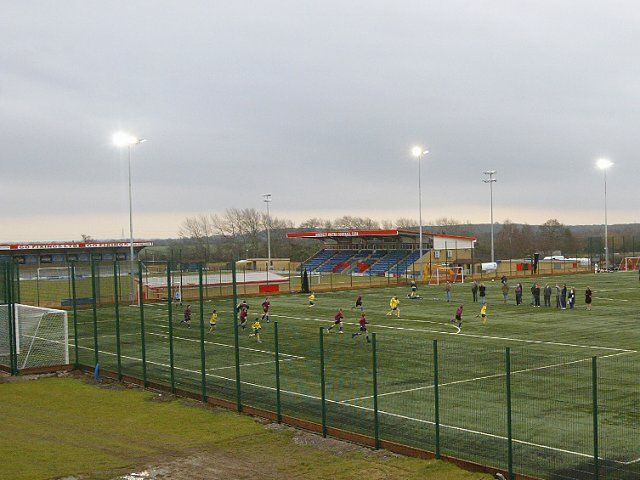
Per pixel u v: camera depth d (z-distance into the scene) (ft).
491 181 311.68
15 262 104.12
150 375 91.09
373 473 52.19
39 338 116.67
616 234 604.90
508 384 50.78
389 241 339.98
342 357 101.19
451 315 154.61
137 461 56.65
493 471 50.93
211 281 228.43
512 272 305.12
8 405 77.77
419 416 67.36
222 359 102.22
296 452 58.18
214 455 57.93
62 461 56.59
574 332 125.08
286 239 584.40
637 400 72.18
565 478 49.96
